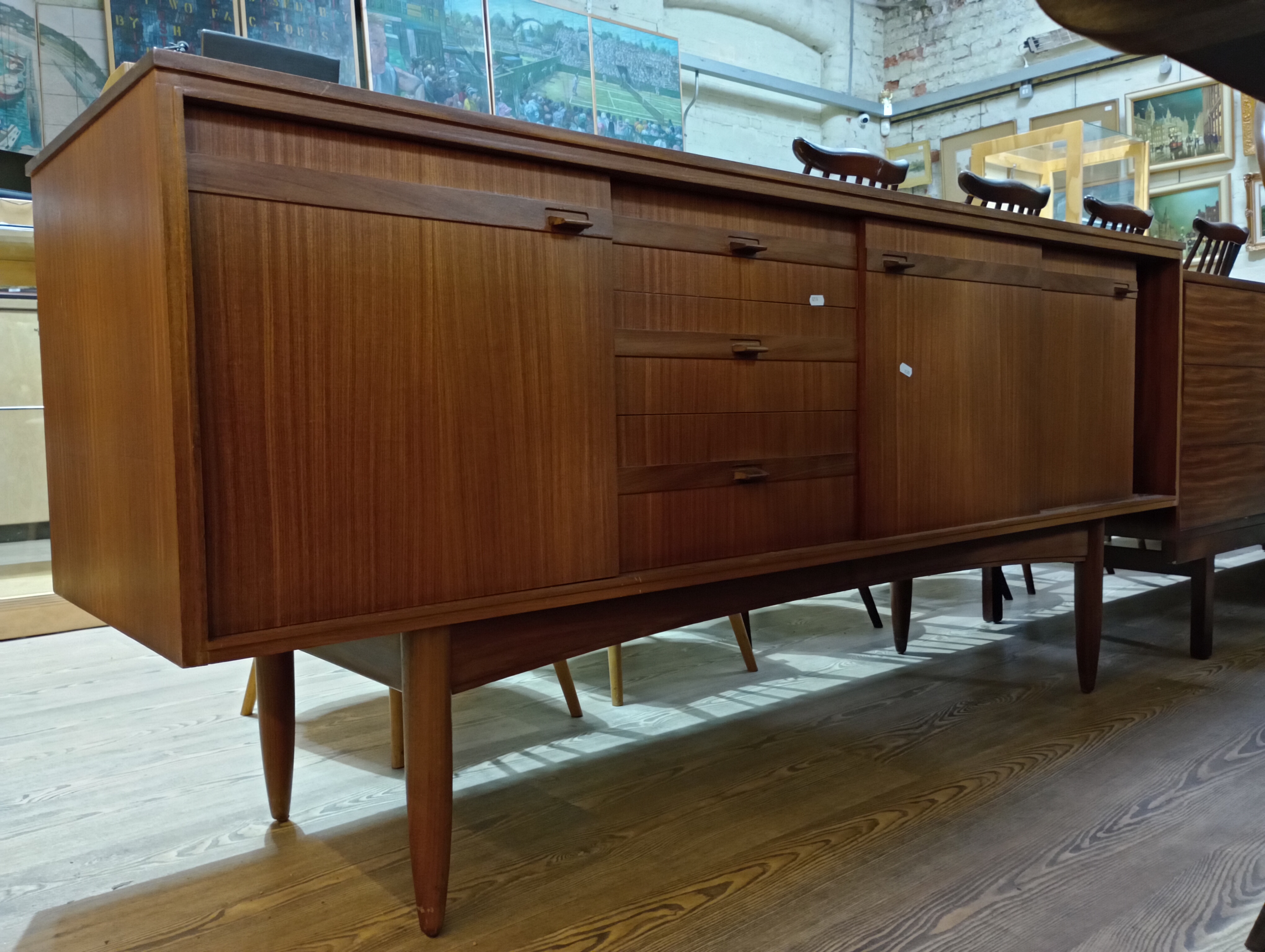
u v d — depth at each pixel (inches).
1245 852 60.1
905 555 75.5
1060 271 87.7
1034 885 56.2
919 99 326.3
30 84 159.3
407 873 59.9
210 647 42.1
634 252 58.1
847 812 67.5
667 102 241.8
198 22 168.9
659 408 59.7
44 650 121.6
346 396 46.4
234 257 42.7
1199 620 105.9
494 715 92.0
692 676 105.0
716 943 50.7
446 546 50.1
